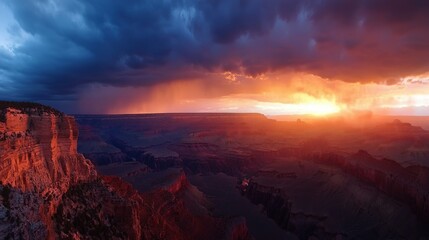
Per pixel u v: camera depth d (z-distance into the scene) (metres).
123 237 47.53
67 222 40.94
